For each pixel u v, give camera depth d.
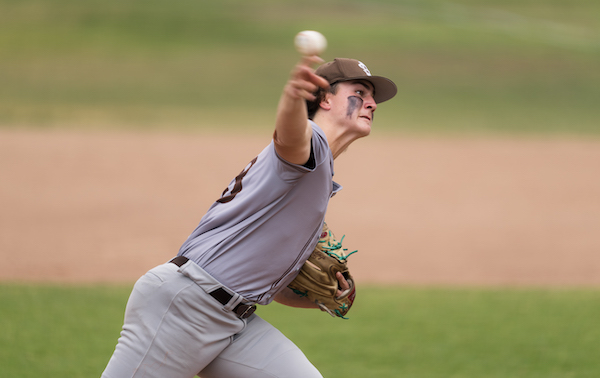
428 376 15.09
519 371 15.45
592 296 22.39
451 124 65.94
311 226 8.45
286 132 7.38
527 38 105.88
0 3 108.75
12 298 20.69
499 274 25.55
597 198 40.59
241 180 8.50
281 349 8.66
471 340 17.72
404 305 21.08
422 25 111.50
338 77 8.78
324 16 114.00
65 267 25.11
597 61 93.62
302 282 9.18
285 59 89.75
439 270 26.05
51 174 43.53
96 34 97.06
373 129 63.88
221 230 8.43
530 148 56.53
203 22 106.00
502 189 42.97
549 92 79.81
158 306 8.28
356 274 25.34
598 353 16.77
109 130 59.19
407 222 34.62
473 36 105.88
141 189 40.16
